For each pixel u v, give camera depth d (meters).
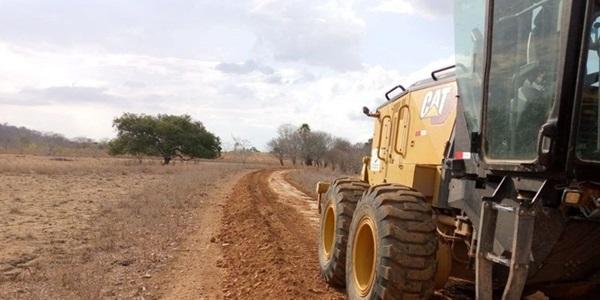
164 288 7.97
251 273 8.71
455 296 6.89
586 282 5.11
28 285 7.71
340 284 7.86
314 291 7.64
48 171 33.47
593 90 4.06
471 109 5.17
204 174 38.50
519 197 4.41
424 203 5.91
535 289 5.41
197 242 11.70
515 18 4.48
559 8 4.04
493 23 4.72
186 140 67.12
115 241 10.98
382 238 5.70
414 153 7.43
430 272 5.55
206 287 8.08
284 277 8.16
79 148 90.50
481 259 4.59
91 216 14.73
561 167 4.01
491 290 4.58
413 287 5.50
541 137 3.97
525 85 4.34
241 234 12.60
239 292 7.71
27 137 94.69
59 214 15.03
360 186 8.07
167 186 26.09
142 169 44.44
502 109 4.60
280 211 18.36
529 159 4.27
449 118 6.59
